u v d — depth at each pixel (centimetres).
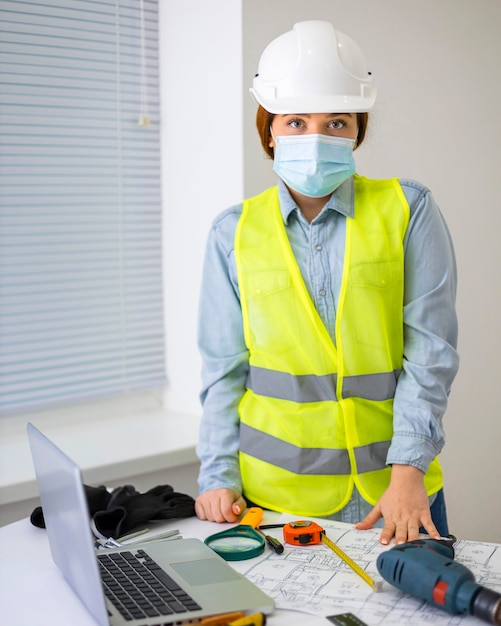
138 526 151
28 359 238
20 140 230
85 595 115
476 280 289
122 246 252
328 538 138
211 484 163
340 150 154
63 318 243
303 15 230
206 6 229
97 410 255
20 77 228
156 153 256
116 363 255
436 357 157
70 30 234
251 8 219
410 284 161
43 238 238
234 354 169
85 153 242
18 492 201
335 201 158
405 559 115
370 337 158
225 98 227
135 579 122
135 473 219
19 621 116
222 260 167
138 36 246
